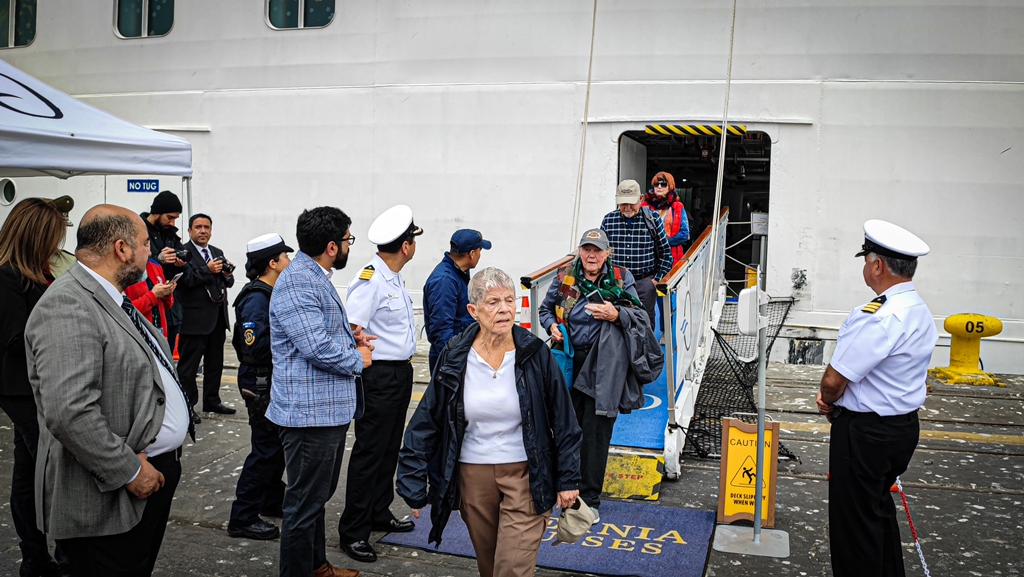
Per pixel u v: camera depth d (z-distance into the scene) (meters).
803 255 10.65
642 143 13.02
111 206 3.25
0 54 13.73
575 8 11.06
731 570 4.60
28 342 3.01
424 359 10.88
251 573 4.54
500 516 3.53
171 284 6.39
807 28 10.42
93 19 13.11
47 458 3.16
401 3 11.63
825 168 10.51
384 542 4.98
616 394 4.93
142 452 3.17
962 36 10.03
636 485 5.75
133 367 3.13
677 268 6.59
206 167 12.64
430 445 3.59
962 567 4.66
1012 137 10.00
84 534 3.07
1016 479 6.20
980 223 10.16
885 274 3.83
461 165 11.55
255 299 4.88
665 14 10.79
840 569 3.92
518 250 11.41
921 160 10.25
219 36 12.45
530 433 3.47
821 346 10.63
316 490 3.95
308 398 3.91
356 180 11.98
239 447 6.91
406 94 11.69
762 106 10.60
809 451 6.86
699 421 7.46
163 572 4.53
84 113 5.47
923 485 6.04
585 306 5.01
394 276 4.73
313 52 12.05
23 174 5.75
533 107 11.26
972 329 9.62
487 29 11.35
